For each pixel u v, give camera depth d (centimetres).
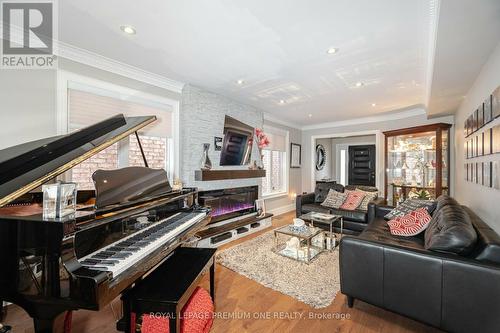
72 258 109
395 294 167
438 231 186
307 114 513
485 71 224
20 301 112
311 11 175
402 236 243
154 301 127
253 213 434
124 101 282
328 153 823
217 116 380
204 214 230
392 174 489
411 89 343
